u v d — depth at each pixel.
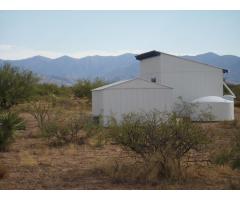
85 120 21.00
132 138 11.78
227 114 30.47
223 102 30.34
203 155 14.85
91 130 20.02
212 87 33.97
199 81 33.84
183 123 11.69
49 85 56.47
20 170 13.11
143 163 12.28
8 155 16.34
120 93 26.86
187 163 12.73
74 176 12.11
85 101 47.97
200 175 11.84
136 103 27.03
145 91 27.17
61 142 19.41
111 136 12.21
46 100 44.25
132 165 12.23
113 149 17.47
